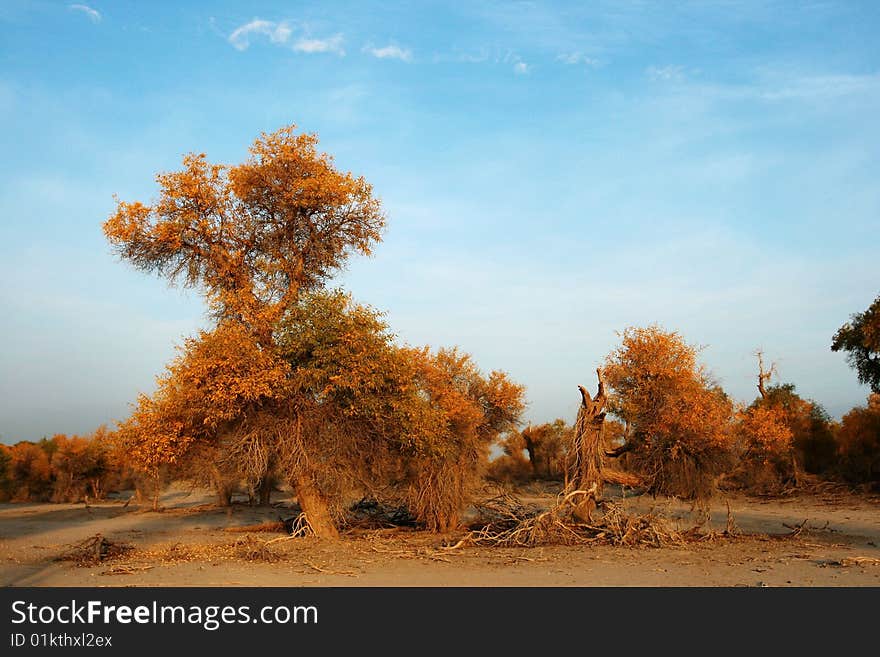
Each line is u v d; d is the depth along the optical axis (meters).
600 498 25.36
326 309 22.44
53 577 16.45
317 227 24.83
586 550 21.12
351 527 26.50
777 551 20.83
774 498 43.12
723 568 17.55
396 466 25.67
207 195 23.11
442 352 34.81
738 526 28.80
